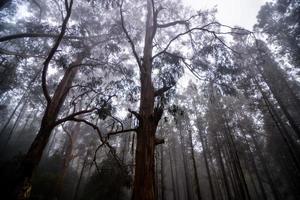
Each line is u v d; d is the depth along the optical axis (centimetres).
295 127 1775
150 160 498
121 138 2356
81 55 1272
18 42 1852
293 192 2512
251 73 1717
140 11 1460
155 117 586
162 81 899
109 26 1341
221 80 999
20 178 727
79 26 1220
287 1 1684
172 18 1343
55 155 2353
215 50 981
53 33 1235
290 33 1902
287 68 2258
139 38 1373
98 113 898
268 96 2117
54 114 982
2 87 2133
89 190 1744
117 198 1530
